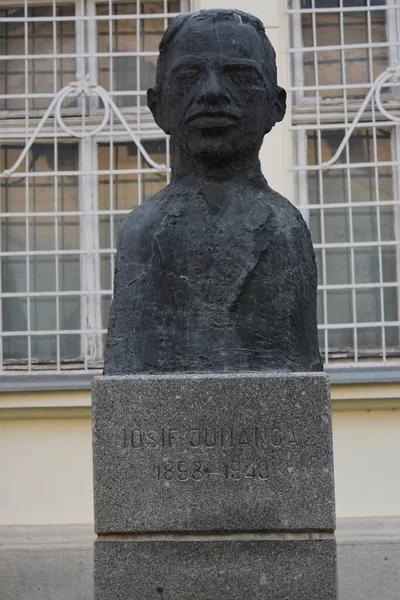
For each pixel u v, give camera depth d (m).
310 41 10.09
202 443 5.07
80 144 10.03
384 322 9.73
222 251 5.32
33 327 9.95
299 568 5.02
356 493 9.28
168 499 5.07
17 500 9.37
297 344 5.31
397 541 9.07
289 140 9.89
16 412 9.38
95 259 9.95
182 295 5.30
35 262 10.00
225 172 5.46
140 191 9.98
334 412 9.37
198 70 5.39
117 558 5.05
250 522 5.05
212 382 5.09
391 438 9.33
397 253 9.90
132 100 10.09
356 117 9.93
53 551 9.21
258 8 9.95
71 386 9.33
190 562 5.04
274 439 5.07
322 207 9.85
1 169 10.03
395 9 10.03
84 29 10.12
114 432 5.09
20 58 10.08
